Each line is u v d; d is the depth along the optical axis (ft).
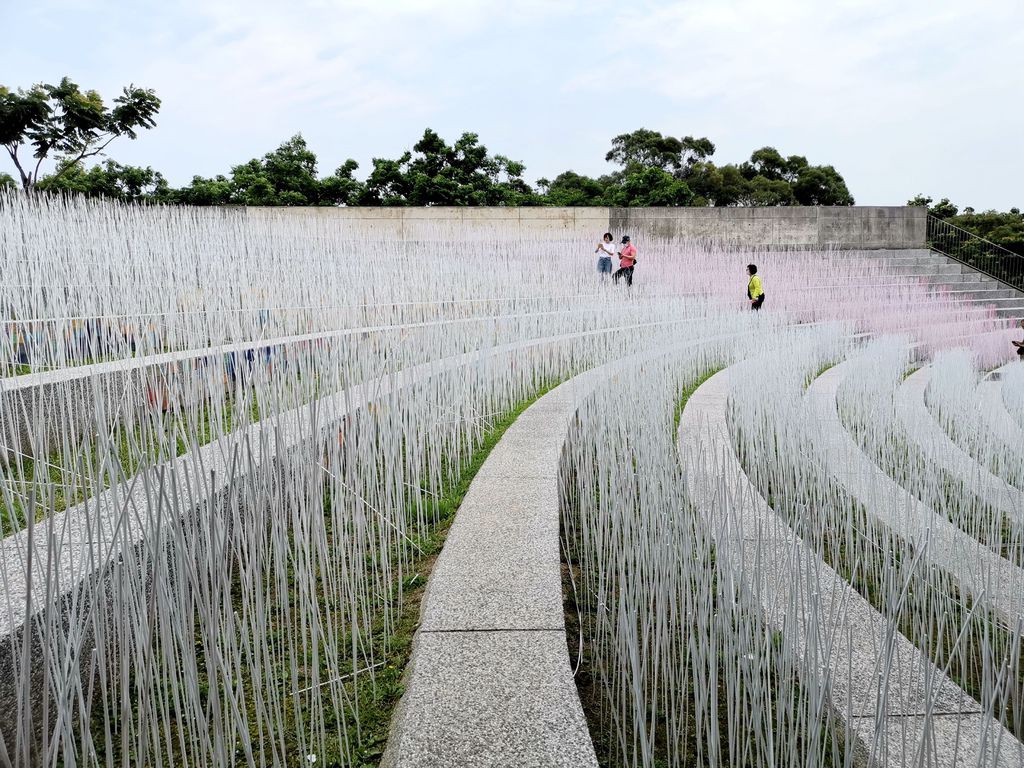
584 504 7.42
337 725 4.33
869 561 7.29
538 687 4.23
